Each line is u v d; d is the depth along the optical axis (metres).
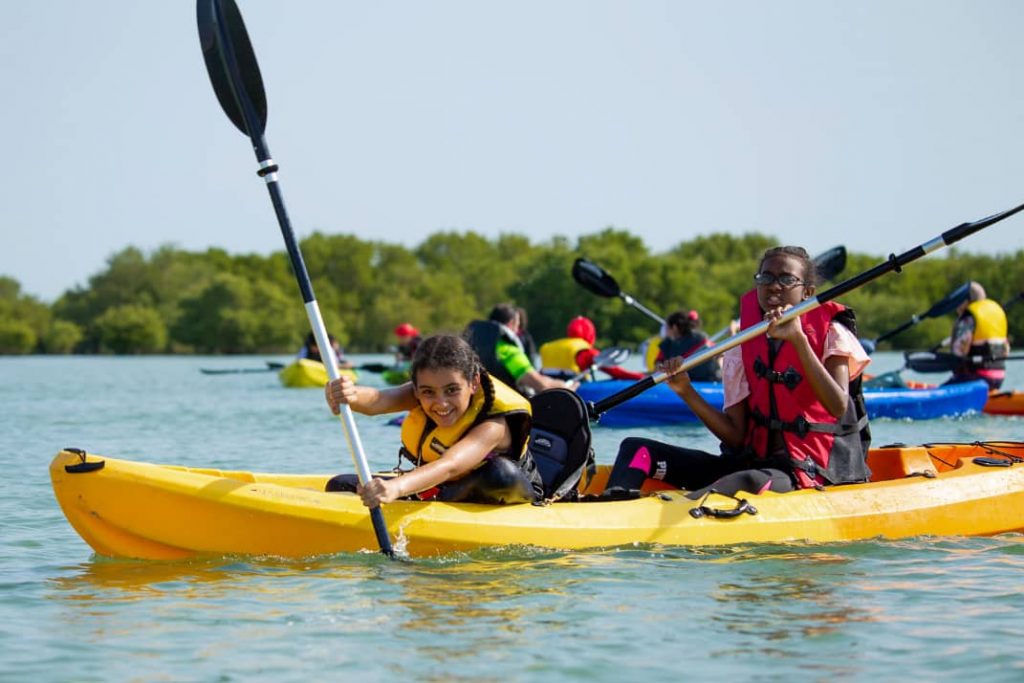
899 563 11.50
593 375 29.81
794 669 8.52
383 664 8.59
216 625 9.48
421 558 11.42
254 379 62.44
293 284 168.88
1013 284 97.44
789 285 12.80
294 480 13.23
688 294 127.94
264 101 13.52
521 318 22.75
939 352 32.72
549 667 8.54
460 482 11.87
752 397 13.27
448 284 168.62
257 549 11.46
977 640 9.11
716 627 9.44
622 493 12.80
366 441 24.62
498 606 9.97
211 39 13.48
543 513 11.89
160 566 11.39
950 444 15.09
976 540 12.59
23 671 8.48
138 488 11.39
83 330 154.25
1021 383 48.81
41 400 41.31
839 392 12.70
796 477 12.90
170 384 55.62
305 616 9.70
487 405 11.68
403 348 49.41
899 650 8.90
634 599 10.20
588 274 29.92
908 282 112.75
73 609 9.94
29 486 17.08
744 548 11.99
